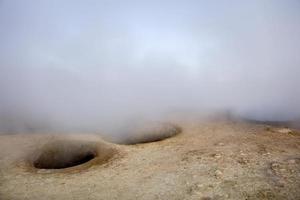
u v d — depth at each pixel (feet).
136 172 18.10
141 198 15.06
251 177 16.30
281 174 16.42
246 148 20.62
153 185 16.28
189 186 15.81
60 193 16.21
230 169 17.38
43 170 19.77
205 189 15.37
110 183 16.93
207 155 19.69
